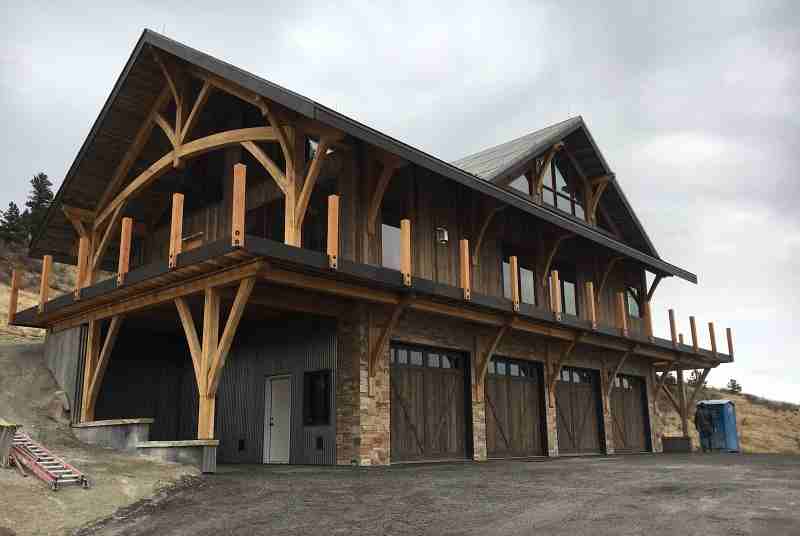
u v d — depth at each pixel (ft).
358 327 37.58
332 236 31.32
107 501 22.99
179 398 50.65
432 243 44.16
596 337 54.70
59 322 48.44
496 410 48.01
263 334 43.68
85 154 48.98
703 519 18.90
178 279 33.73
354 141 39.40
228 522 20.35
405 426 40.14
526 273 53.98
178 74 43.75
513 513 20.59
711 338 69.92
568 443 54.90
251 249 27.76
